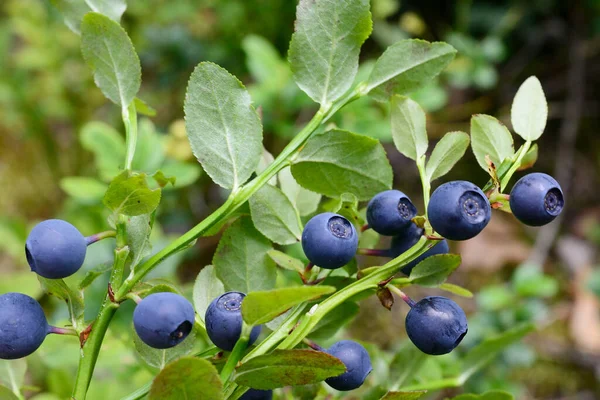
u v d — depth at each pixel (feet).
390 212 0.57
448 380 0.72
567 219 1.71
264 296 0.50
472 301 1.46
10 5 1.70
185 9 1.70
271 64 1.21
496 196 0.56
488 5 1.83
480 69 1.51
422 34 1.83
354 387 0.57
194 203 1.51
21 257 1.16
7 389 0.58
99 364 0.75
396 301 1.39
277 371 0.52
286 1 1.60
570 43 1.85
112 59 0.60
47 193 1.63
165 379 0.49
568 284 1.57
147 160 0.98
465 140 0.58
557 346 1.43
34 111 1.62
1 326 0.53
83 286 0.55
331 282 0.60
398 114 0.59
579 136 1.84
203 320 0.58
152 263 0.54
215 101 0.56
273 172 0.57
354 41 0.59
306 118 1.45
